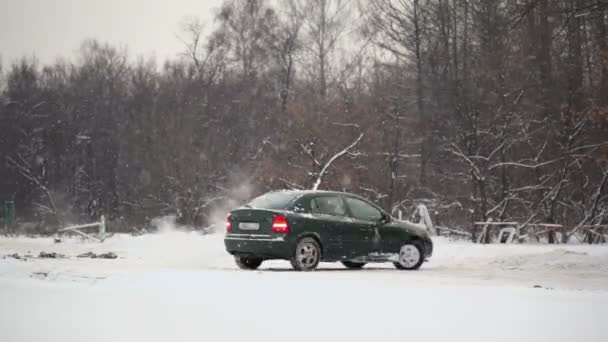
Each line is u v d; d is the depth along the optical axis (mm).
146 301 9852
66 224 50469
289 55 55406
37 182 59531
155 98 60875
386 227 17750
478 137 37031
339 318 8562
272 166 35750
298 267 16438
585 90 35875
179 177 49062
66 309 9258
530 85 36531
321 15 54000
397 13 44281
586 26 31000
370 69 45844
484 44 36562
